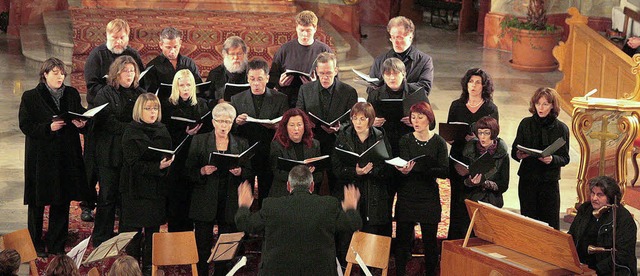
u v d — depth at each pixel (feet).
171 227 31.94
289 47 36.37
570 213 35.09
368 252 28.66
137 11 58.70
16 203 35.63
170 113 31.50
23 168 39.40
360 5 76.28
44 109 30.66
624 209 27.14
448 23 76.95
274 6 61.98
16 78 53.57
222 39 54.19
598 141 32.96
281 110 31.94
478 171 28.81
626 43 47.44
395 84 32.19
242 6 61.52
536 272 26.30
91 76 34.37
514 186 39.04
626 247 26.76
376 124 31.91
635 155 36.32
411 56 34.81
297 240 25.84
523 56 60.70
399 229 30.83
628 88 43.75
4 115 46.57
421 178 30.35
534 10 60.75
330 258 26.13
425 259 31.04
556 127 30.89
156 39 53.36
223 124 29.58
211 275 32.22
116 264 23.20
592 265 27.53
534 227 26.73
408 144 30.40
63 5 65.16
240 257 31.91
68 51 54.80
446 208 35.81
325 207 26.09
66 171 31.17
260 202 32.48
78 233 32.65
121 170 30.40
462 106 32.17
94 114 29.78
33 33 61.46
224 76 33.65
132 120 30.91
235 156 28.53
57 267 23.61
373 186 30.45
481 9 72.79
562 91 53.57
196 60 53.83
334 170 30.40
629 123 32.27
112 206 31.42
